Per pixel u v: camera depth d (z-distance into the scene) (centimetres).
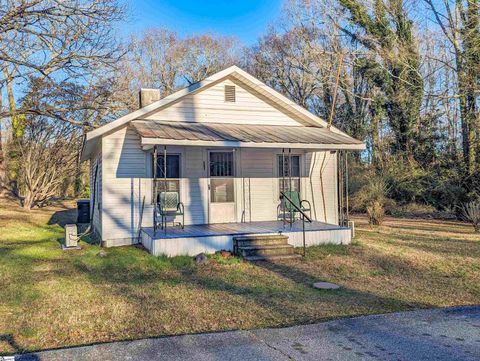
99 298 621
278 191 1316
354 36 2598
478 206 1491
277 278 768
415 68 2264
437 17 2111
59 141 2091
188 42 3859
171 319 526
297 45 3180
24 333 473
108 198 1109
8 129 2450
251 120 1268
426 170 2216
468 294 665
